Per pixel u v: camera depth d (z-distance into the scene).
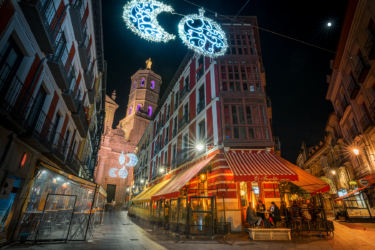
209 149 12.66
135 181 37.53
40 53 7.01
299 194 12.30
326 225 8.60
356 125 17.03
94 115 21.39
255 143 11.57
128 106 62.06
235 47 14.56
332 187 26.47
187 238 8.71
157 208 14.69
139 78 62.22
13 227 6.72
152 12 6.12
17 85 5.82
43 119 8.02
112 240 8.20
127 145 52.03
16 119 5.61
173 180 14.69
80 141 15.85
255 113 12.62
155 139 27.05
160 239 8.57
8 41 5.59
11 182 6.51
